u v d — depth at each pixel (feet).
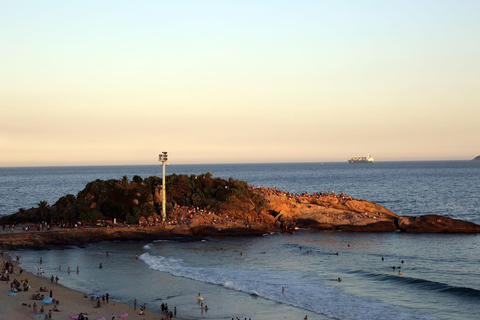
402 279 273.33
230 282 269.85
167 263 318.04
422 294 248.32
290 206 499.51
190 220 442.50
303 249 368.07
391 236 431.43
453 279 276.41
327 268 304.30
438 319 211.20
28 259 329.11
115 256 340.80
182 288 260.01
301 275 286.25
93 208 445.37
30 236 376.89
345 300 238.68
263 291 253.85
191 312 222.48
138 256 340.59
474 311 221.05
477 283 267.59
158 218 447.42
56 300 226.79
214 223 444.14
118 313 217.15
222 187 501.56
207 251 360.28
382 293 250.37
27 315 207.82
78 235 392.88
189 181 513.86
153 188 483.10
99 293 250.57
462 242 398.21
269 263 318.24
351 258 334.65
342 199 517.55
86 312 216.13
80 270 298.76
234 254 348.79
